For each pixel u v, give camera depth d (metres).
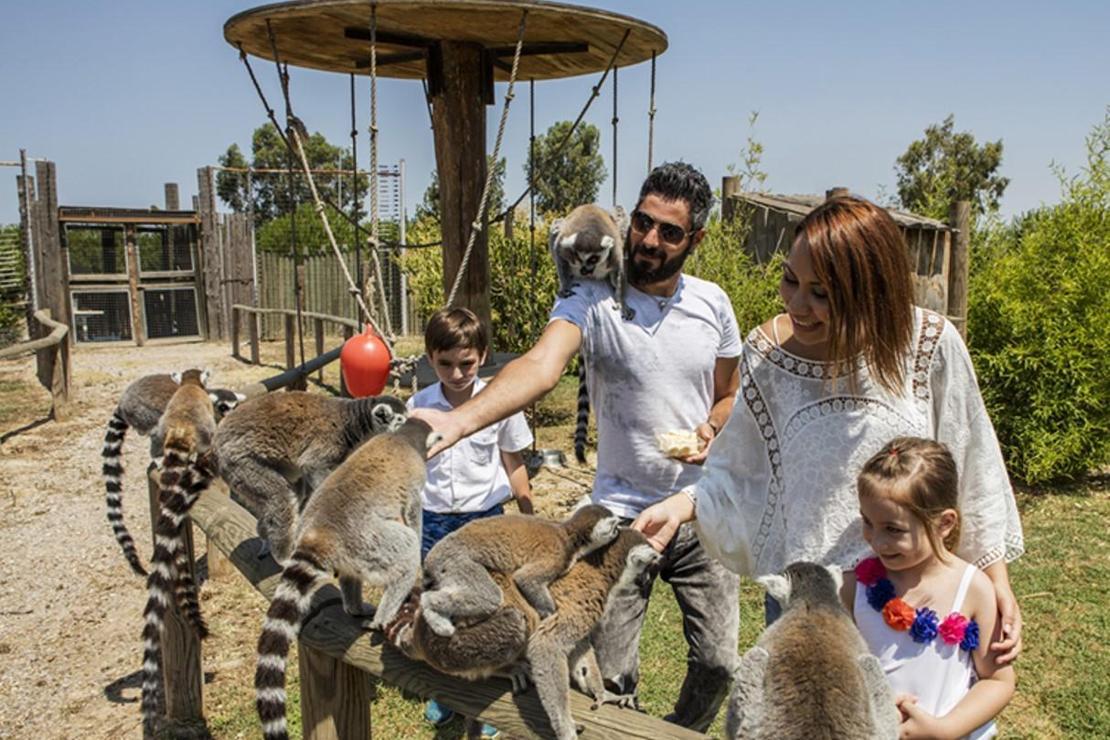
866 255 2.40
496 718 2.41
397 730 5.20
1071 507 8.67
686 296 3.76
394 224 24.42
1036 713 5.15
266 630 2.58
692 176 3.57
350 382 5.67
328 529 2.76
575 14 6.57
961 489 2.62
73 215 21.12
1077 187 9.69
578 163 35.59
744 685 2.09
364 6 6.25
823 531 2.67
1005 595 2.48
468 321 4.53
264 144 51.44
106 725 5.42
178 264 23.52
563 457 9.89
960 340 2.61
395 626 2.67
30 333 20.53
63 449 12.16
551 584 2.49
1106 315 9.06
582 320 3.54
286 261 23.92
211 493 4.28
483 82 8.05
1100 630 6.07
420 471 3.02
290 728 5.21
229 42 7.38
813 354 2.73
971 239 11.63
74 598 7.32
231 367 18.83
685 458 3.44
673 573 3.74
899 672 2.41
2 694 5.79
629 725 2.27
